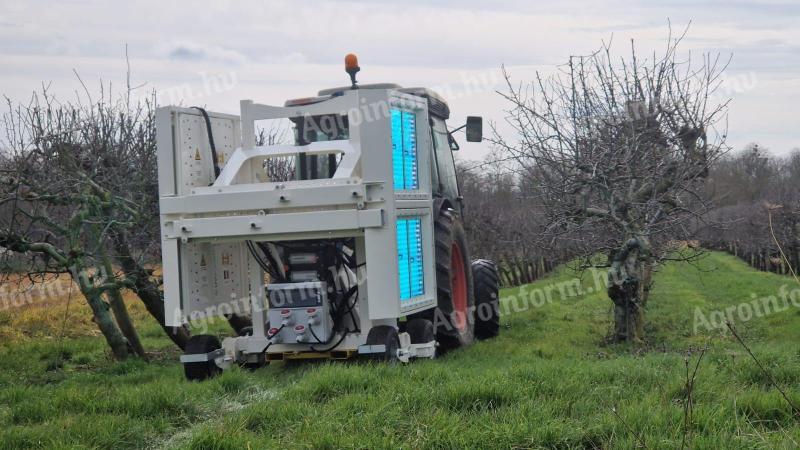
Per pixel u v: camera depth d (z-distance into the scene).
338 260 8.88
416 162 9.48
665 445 4.99
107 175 11.45
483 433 5.34
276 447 5.32
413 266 9.12
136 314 17.84
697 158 11.23
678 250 12.12
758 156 35.16
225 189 8.48
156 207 11.74
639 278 11.22
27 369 10.89
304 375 7.84
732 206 33.50
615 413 5.35
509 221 23.59
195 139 8.94
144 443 5.90
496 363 9.01
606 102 11.50
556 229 11.52
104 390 7.41
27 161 10.41
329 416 5.91
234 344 8.88
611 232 11.30
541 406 5.91
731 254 37.19
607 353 10.31
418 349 9.09
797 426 5.42
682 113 11.21
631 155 10.73
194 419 6.51
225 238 8.54
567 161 11.23
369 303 8.23
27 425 6.49
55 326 15.65
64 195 10.23
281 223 8.34
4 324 15.51
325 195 8.25
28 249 10.04
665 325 13.80
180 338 11.85
